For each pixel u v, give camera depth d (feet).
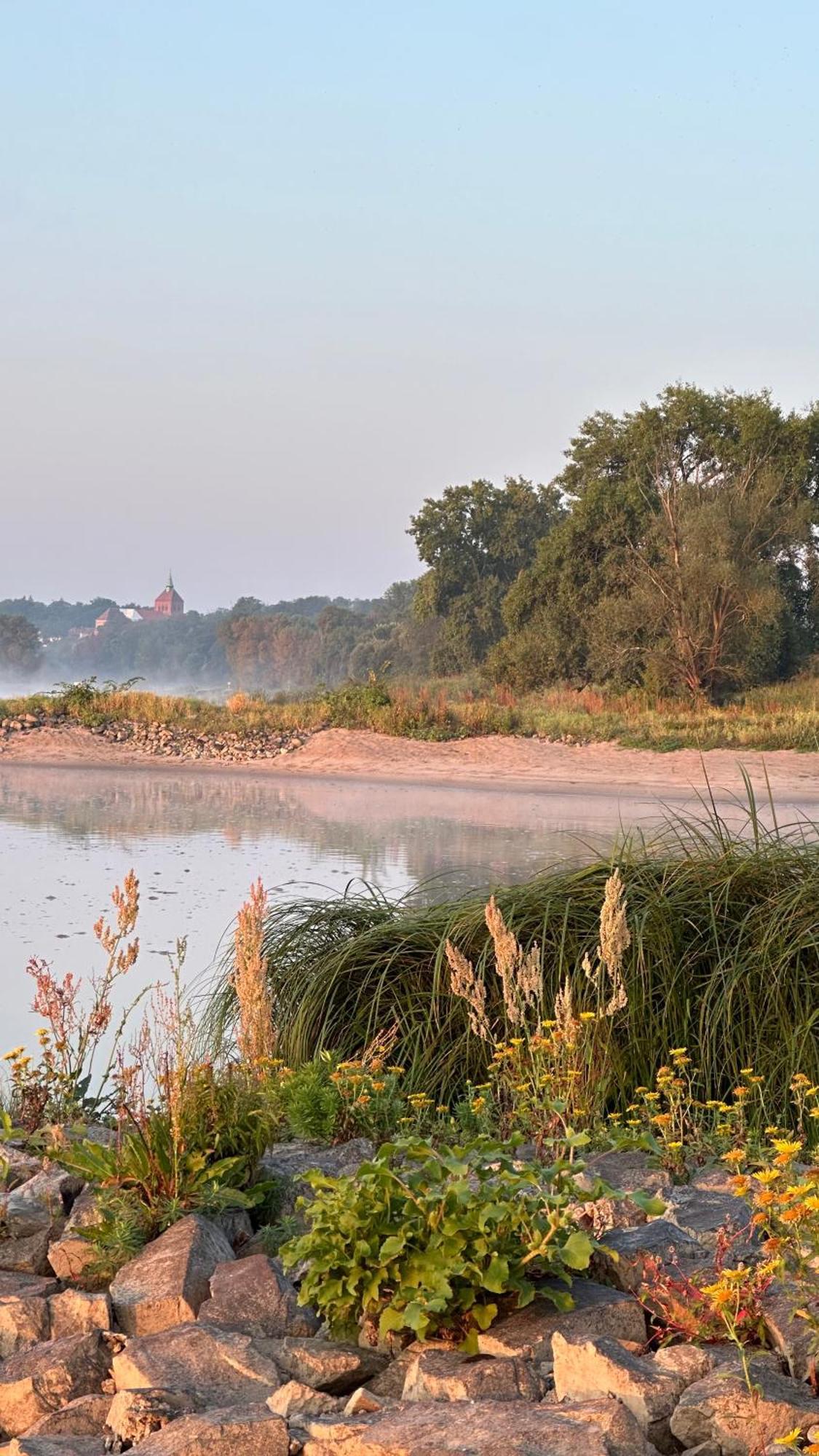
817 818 64.23
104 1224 13.74
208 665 655.35
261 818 65.72
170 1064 16.06
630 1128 17.88
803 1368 10.43
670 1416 10.03
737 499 144.46
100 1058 24.44
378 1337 11.91
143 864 48.93
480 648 250.78
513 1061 18.76
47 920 37.47
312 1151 16.90
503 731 106.42
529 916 23.22
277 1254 13.83
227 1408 10.56
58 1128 16.94
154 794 78.02
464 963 16.26
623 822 64.08
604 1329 11.56
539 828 61.41
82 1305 12.35
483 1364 10.79
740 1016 20.93
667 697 131.95
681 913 22.77
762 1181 10.91
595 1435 9.36
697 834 26.09
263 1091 17.10
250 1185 15.20
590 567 165.89
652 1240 12.90
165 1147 14.62
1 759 97.45
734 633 133.39
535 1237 11.87
